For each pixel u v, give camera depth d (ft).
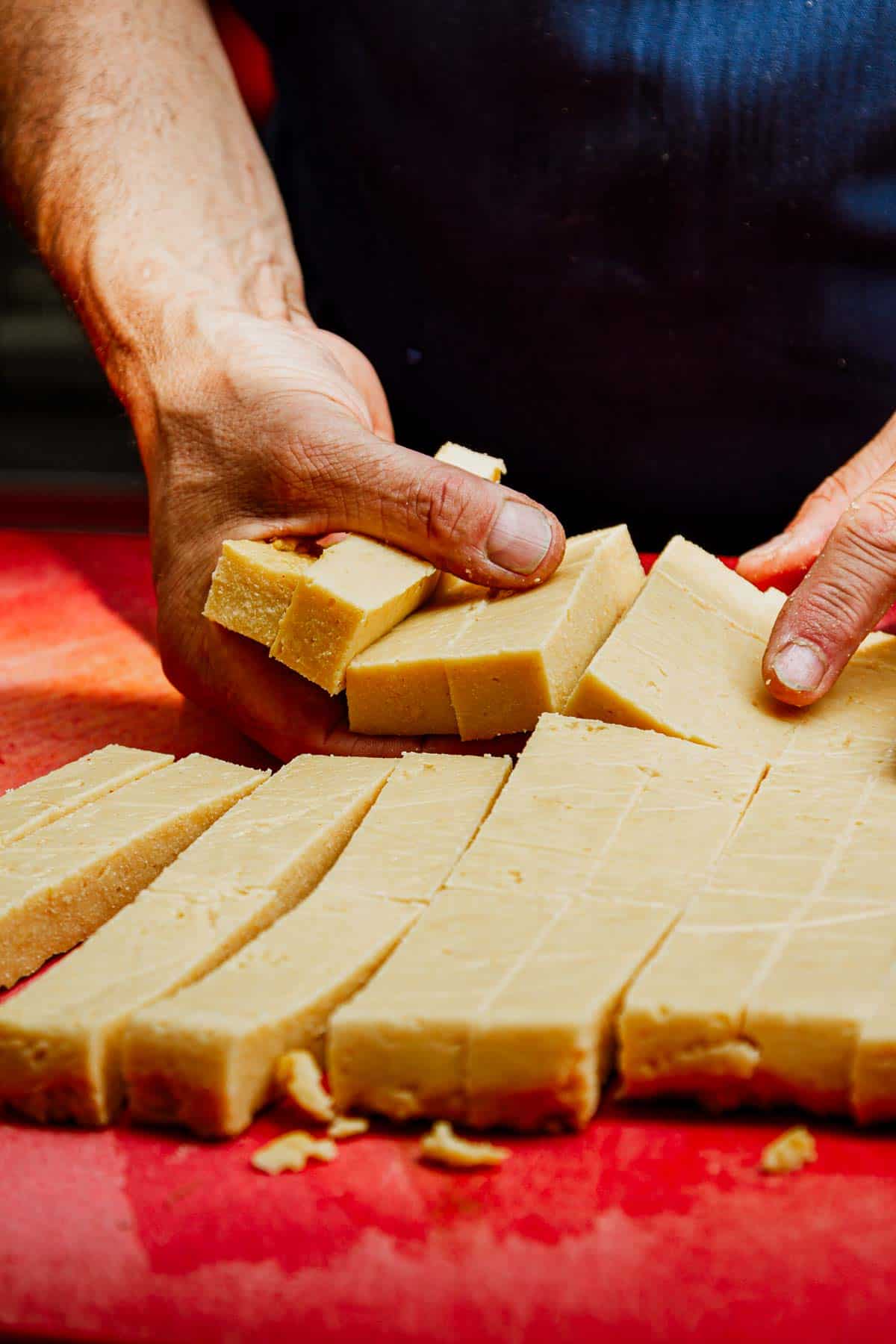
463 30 2.31
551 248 2.37
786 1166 1.48
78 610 2.54
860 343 2.35
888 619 2.29
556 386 2.46
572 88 2.29
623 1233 1.45
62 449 4.39
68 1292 1.43
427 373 2.52
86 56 2.36
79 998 1.57
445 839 1.71
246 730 2.00
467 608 1.93
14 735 2.14
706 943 1.57
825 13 2.22
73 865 1.72
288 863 1.70
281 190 2.58
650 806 1.71
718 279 2.34
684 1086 1.53
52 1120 1.55
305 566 1.91
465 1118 1.53
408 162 2.39
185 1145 1.53
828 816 1.70
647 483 2.50
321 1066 1.57
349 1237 1.46
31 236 2.36
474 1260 1.44
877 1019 1.49
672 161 2.29
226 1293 1.43
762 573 2.17
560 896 1.62
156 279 2.21
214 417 2.02
